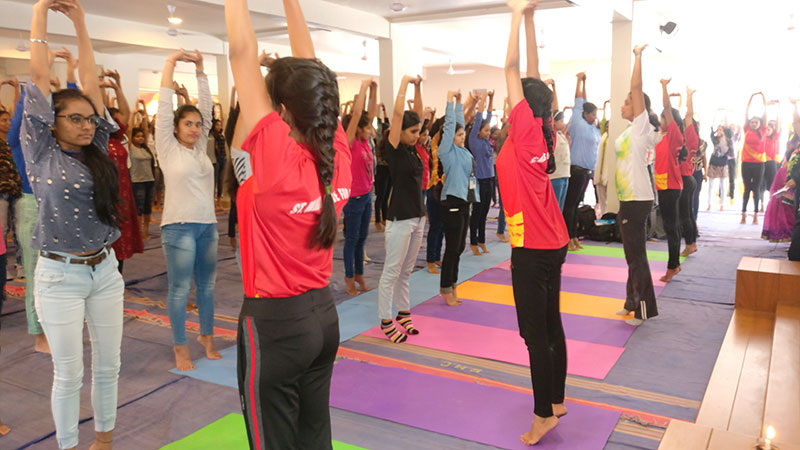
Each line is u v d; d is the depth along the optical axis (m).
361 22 9.30
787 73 13.21
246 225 1.46
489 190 7.05
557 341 2.88
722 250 7.27
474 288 5.64
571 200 7.22
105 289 2.48
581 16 9.66
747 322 4.48
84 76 2.48
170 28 9.92
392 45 10.02
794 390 2.88
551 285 2.76
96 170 2.36
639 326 4.49
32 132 2.25
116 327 2.54
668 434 2.07
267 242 1.43
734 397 3.22
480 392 3.34
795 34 12.16
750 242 7.76
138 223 5.43
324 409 1.64
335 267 6.62
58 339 2.36
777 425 2.54
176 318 3.65
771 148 9.19
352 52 14.66
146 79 16.38
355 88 19.94
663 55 14.40
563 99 17.67
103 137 2.52
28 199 3.96
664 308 4.95
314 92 1.43
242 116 1.45
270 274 1.45
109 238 2.47
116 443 2.79
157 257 7.16
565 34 12.13
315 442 1.63
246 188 1.45
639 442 2.79
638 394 3.31
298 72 1.43
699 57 14.18
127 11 9.25
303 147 1.45
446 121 4.62
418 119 4.04
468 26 10.96
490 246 7.80
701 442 2.01
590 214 8.17
